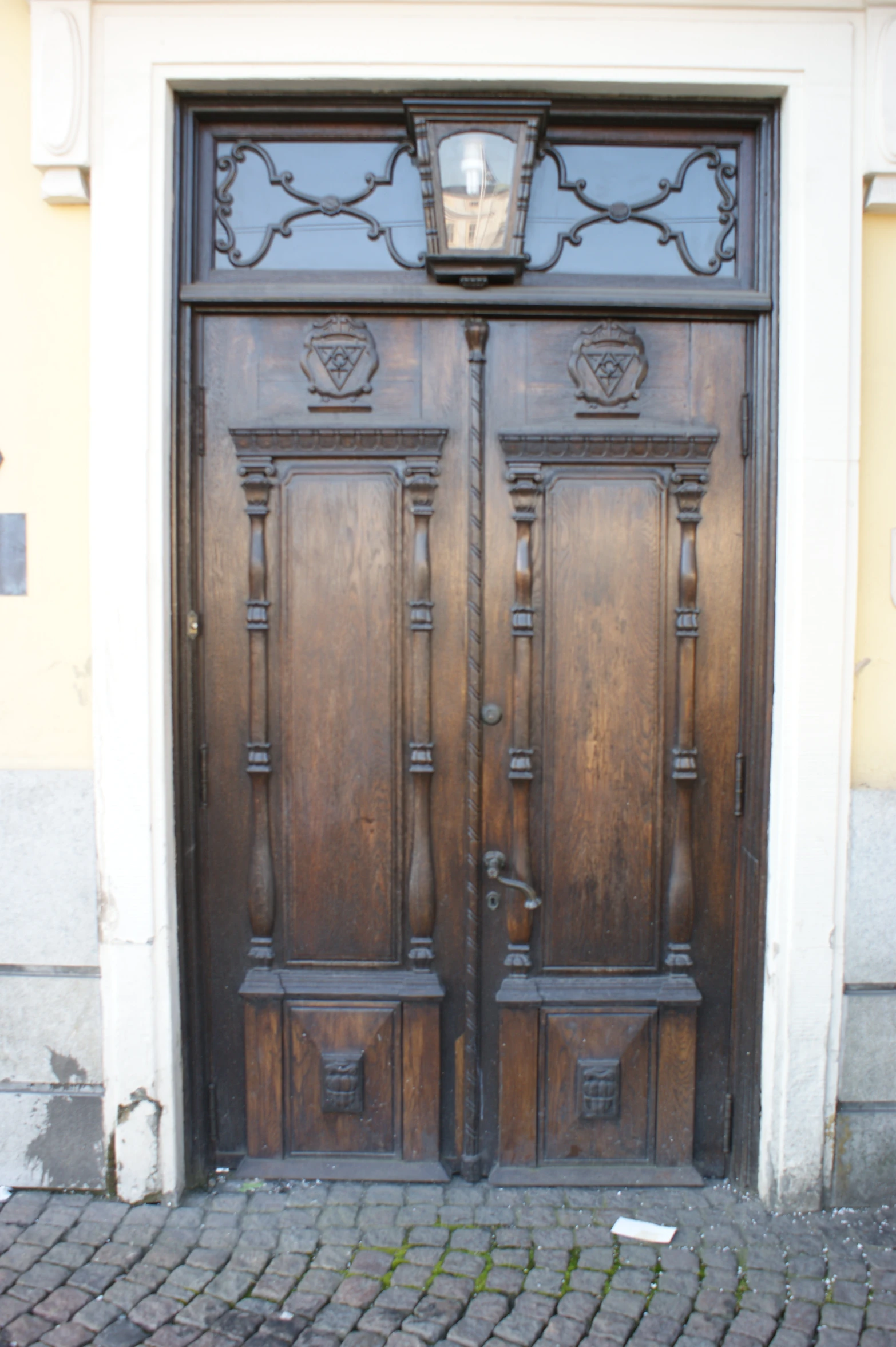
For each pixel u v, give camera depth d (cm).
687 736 259
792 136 237
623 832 264
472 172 242
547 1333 208
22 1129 253
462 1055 267
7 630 247
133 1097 249
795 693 244
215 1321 210
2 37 237
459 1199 256
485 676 260
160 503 240
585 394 254
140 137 234
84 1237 237
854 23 234
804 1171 251
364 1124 267
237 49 234
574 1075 266
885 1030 252
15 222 239
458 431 256
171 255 242
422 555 256
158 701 243
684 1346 204
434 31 233
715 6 232
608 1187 262
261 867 262
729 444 256
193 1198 254
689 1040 265
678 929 264
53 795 247
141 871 245
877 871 249
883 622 248
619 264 254
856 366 240
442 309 251
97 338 236
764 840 254
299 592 259
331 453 255
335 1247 235
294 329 255
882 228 241
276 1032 266
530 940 265
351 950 266
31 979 250
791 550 244
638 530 258
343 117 248
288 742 262
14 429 243
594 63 234
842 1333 208
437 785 263
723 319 252
